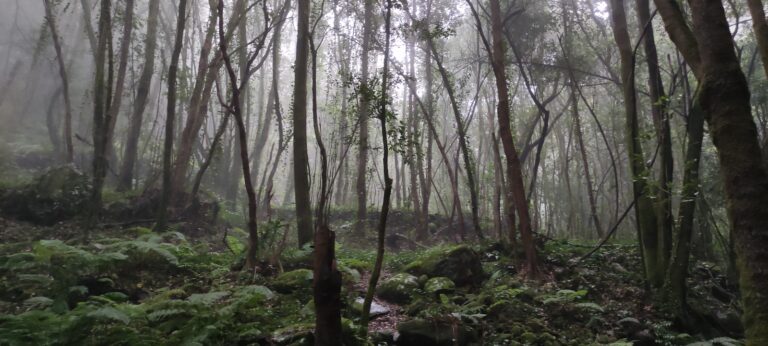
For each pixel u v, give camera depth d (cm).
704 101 421
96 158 953
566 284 860
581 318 730
